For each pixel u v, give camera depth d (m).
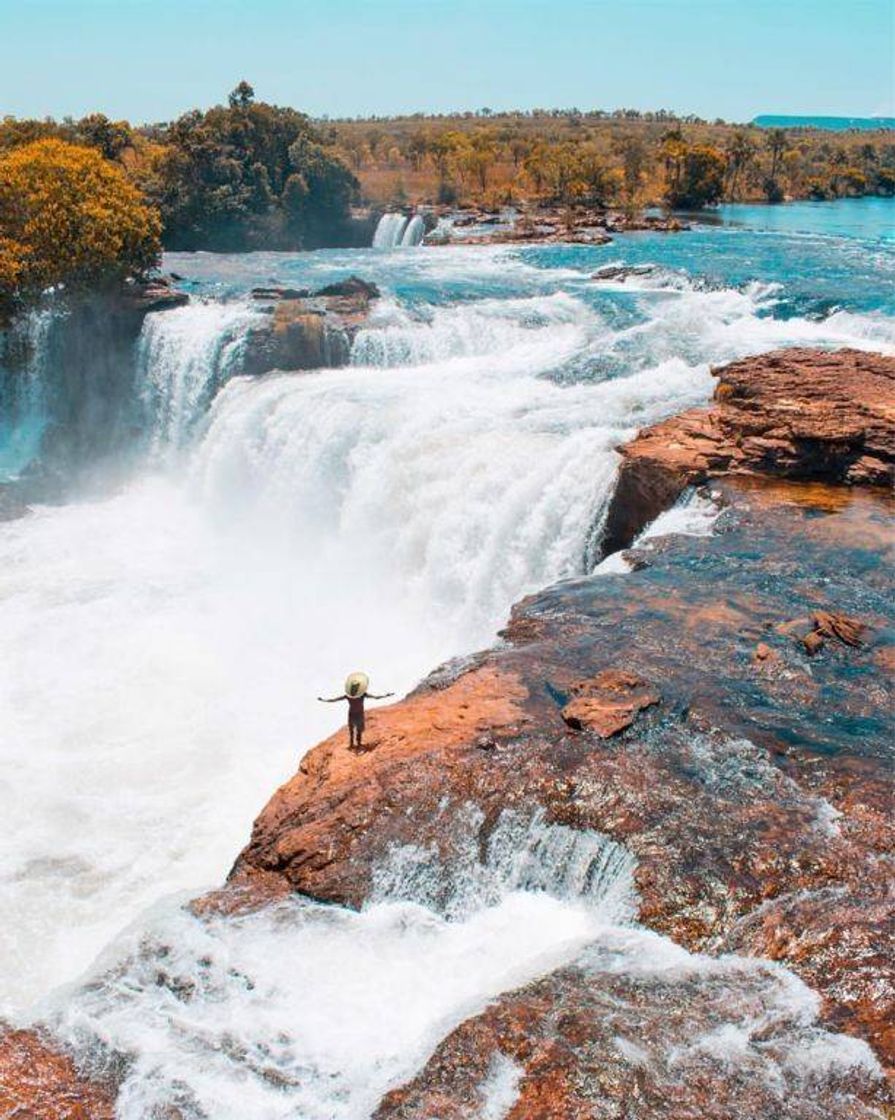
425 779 15.76
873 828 14.20
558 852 14.49
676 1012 11.43
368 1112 10.62
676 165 116.12
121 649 28.50
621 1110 10.07
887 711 16.98
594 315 47.38
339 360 43.88
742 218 101.44
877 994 11.39
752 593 21.11
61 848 19.89
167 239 82.50
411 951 13.52
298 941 13.80
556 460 29.03
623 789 15.05
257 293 50.88
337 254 75.00
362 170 132.00
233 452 38.75
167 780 22.36
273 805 16.56
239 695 26.09
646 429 29.38
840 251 67.88
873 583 21.47
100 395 48.00
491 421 33.16
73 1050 12.12
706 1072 10.50
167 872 19.28
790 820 14.43
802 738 16.27
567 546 28.03
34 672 27.20
